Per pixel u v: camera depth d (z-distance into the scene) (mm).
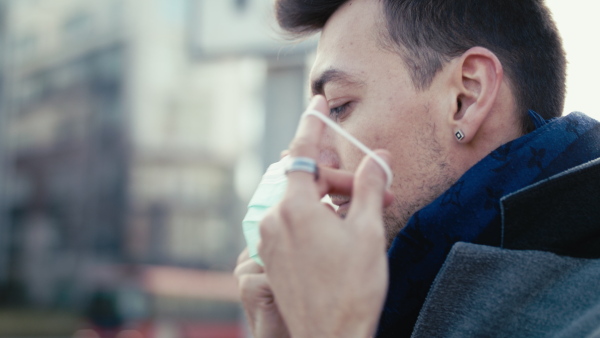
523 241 991
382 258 788
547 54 1214
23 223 10320
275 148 2824
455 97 1150
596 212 964
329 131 1216
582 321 872
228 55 2834
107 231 9758
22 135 10820
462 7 1180
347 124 1196
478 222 1054
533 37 1201
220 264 9281
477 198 1061
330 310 772
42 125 10758
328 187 855
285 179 1082
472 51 1146
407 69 1168
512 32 1186
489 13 1182
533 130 1163
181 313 8141
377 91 1173
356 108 1193
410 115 1159
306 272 782
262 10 2758
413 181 1160
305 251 783
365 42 1198
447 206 1072
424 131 1156
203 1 2906
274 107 2834
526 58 1182
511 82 1161
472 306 956
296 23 1336
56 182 10430
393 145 1161
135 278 8586
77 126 10516
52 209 10211
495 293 945
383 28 1193
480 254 971
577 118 1111
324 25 1322
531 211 986
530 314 917
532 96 1176
